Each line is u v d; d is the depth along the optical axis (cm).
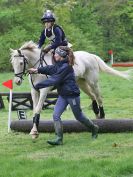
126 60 4675
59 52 1090
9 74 3438
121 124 1236
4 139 1209
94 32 4462
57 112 1113
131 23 4791
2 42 3697
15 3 4309
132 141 1127
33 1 3988
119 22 4731
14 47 3697
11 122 1309
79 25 4475
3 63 3681
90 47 4088
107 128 1235
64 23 4019
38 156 1001
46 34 1258
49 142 1109
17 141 1184
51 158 927
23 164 901
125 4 4784
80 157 970
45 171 820
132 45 4841
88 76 1391
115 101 2000
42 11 3953
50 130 1268
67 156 986
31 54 1248
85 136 1216
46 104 1808
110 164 859
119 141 1131
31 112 1742
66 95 1103
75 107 1110
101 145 1094
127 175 812
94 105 1420
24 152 1055
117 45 4647
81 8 4544
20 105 1805
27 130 1281
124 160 875
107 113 1661
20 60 1231
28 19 3919
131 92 2305
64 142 1150
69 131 1262
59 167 855
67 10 4091
